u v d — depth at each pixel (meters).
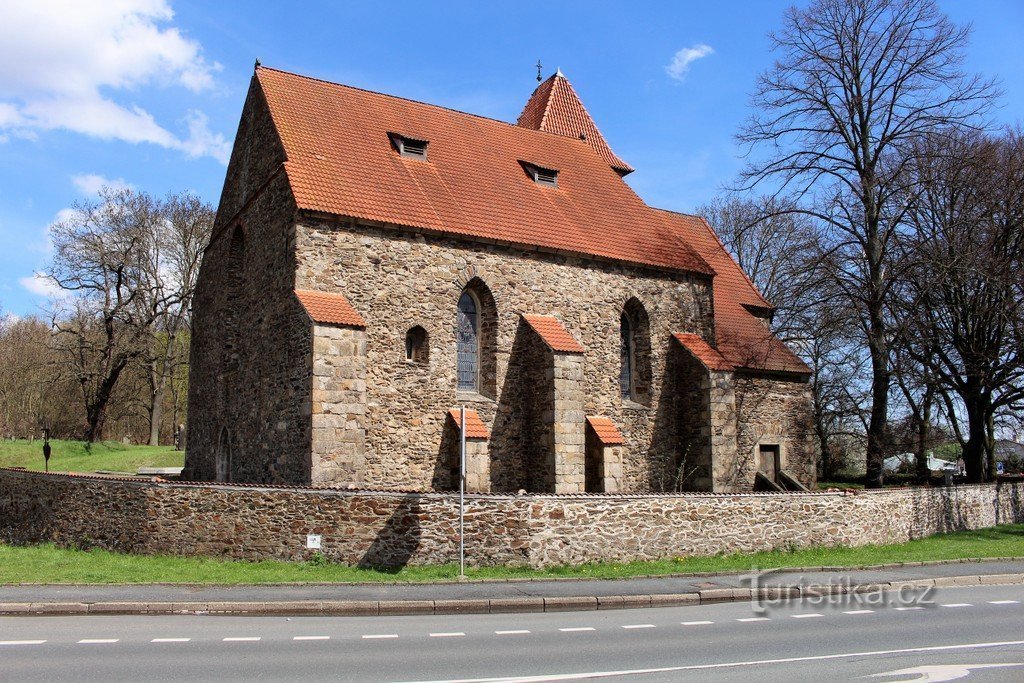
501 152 30.84
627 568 17.97
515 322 25.98
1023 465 49.31
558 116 38.31
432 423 24.00
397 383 23.53
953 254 30.84
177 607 13.30
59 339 57.16
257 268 25.41
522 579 16.27
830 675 9.45
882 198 32.31
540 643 11.29
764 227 44.00
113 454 46.50
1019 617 13.66
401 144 27.28
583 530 18.33
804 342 45.81
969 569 18.86
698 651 10.84
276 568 16.72
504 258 25.97
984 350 32.56
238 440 25.92
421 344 24.30
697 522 19.81
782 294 36.62
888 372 32.41
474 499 17.55
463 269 25.12
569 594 14.98
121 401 57.06
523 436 25.66
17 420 58.12
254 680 8.98
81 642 10.84
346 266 23.08
